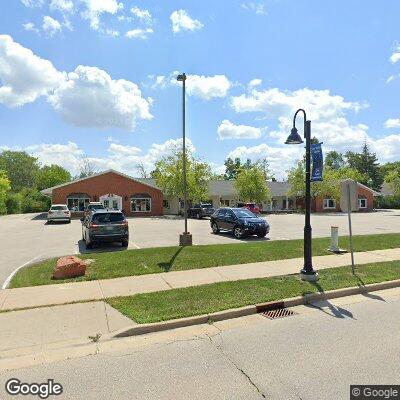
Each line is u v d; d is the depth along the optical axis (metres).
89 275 9.84
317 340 5.67
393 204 61.91
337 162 99.38
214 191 49.97
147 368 4.83
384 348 5.29
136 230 23.75
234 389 4.23
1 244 17.17
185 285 8.85
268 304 7.38
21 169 99.38
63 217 30.86
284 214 43.94
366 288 8.73
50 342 5.71
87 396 4.14
